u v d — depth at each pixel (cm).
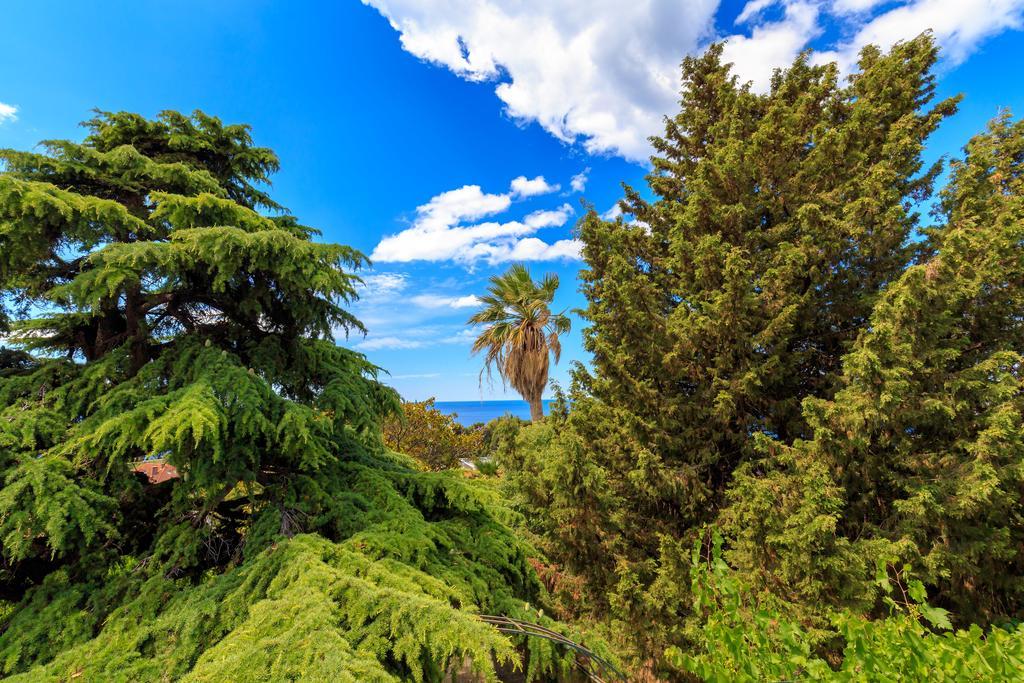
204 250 330
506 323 1284
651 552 588
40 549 315
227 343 430
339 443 463
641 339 614
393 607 230
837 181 625
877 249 566
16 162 356
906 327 437
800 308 594
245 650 187
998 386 417
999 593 457
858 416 442
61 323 403
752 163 652
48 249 344
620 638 516
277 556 282
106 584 319
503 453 749
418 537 331
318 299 430
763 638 222
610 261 624
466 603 291
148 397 327
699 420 606
